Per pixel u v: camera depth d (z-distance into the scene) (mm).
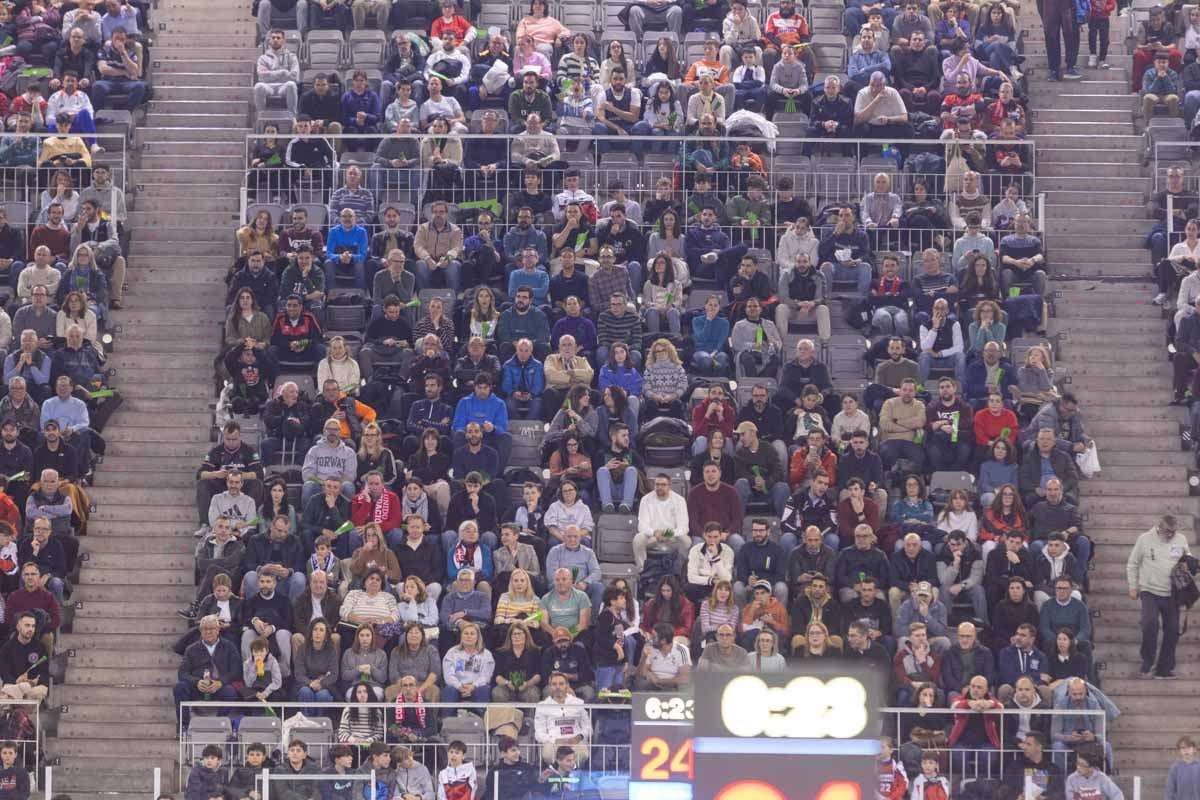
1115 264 43812
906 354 39812
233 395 39219
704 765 12594
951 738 31781
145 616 36281
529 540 35062
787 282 41062
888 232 43250
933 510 36406
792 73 47625
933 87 47875
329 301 40781
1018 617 34062
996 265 42250
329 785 29016
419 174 43875
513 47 49375
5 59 46969
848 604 34094
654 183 45000
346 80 48781
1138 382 41031
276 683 33031
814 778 12555
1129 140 47031
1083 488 38844
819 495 35875
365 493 35625
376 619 33500
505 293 41469
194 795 30062
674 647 32844
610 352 39125
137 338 41469
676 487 37250
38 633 33875
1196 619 36500
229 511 36000
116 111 46531
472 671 32844
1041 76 49438
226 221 44500
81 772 33594
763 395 37719
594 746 30750
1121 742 34719
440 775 30281
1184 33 49656
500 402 37625
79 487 36875
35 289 39562
